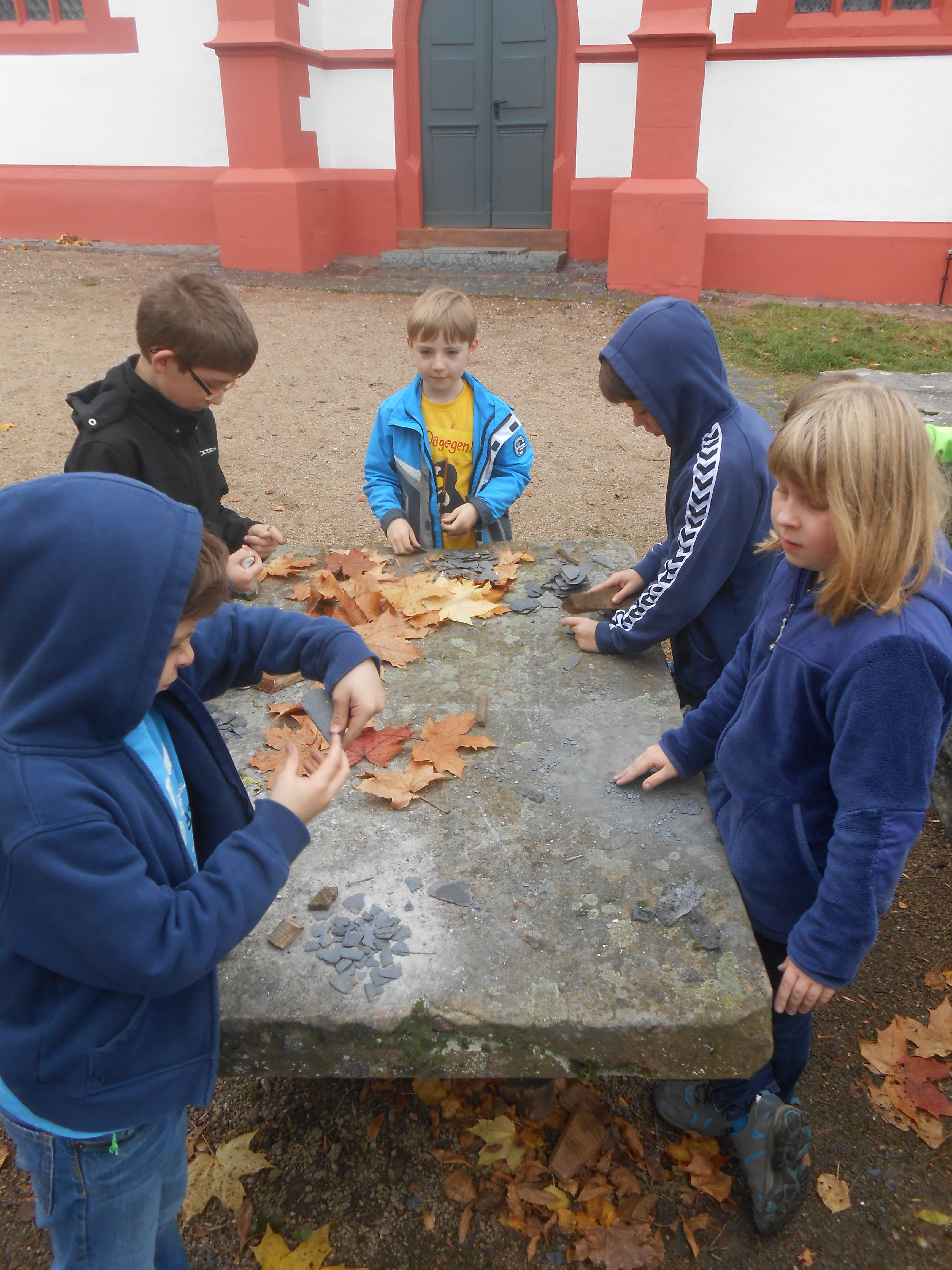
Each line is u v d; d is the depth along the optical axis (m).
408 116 9.63
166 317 2.03
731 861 1.66
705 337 2.06
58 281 8.88
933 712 1.33
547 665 2.27
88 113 9.90
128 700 1.07
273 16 8.64
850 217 8.64
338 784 1.30
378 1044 1.42
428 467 3.03
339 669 1.47
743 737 1.61
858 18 8.03
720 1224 1.74
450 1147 1.86
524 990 1.44
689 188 8.38
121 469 2.18
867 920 1.37
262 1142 1.88
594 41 8.95
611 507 4.81
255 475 5.19
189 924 1.09
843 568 1.33
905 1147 1.89
